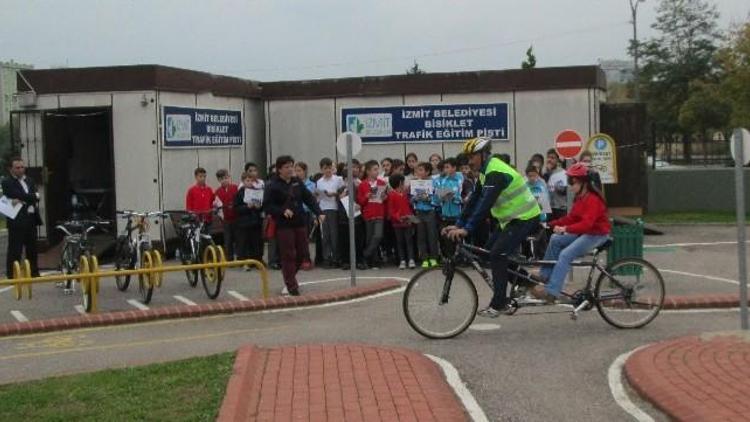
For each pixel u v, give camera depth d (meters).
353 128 22.03
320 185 15.84
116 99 17.94
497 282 9.21
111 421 5.98
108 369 7.90
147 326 10.71
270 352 8.24
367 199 15.50
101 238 18.75
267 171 22.22
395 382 7.00
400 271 15.21
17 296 12.94
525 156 21.47
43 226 18.52
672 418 6.20
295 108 22.33
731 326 9.67
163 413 6.13
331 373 7.31
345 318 10.74
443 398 6.55
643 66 60.84
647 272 9.67
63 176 19.27
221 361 7.86
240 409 6.15
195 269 12.24
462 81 21.61
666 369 7.27
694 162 41.69
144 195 17.91
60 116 18.89
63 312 11.84
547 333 9.42
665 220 25.27
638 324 9.64
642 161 24.19
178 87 18.62
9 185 14.62
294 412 6.17
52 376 7.86
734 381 6.81
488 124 21.56
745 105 38.94
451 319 9.27
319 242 16.12
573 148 14.53
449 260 9.29
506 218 9.19
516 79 21.44
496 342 9.00
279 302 11.72
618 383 7.29
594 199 9.34
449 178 15.27
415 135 21.83
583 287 9.61
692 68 58.53
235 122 21.16
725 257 16.81
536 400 6.80
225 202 16.67
